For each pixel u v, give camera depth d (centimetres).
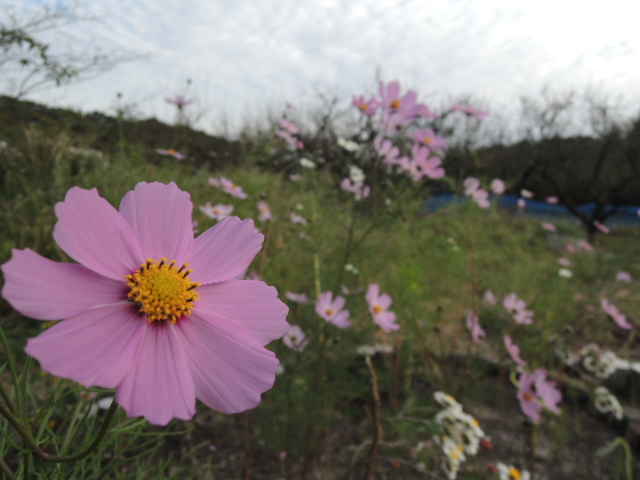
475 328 61
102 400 27
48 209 61
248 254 15
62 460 12
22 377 15
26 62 71
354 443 51
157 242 14
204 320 13
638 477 52
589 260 117
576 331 75
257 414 51
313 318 51
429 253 76
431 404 53
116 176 66
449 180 70
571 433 58
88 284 12
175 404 12
